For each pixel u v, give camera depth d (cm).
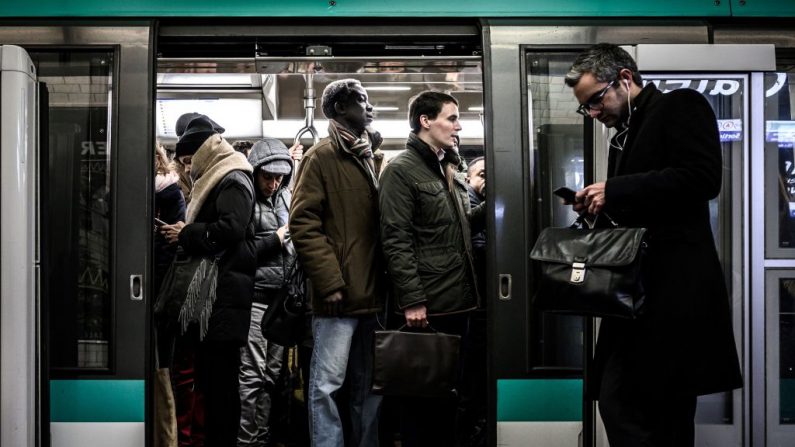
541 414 411
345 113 411
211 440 409
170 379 450
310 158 405
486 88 420
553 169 421
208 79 583
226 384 409
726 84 402
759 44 404
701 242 294
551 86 424
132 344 407
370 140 467
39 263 380
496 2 431
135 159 414
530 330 412
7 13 421
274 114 634
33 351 374
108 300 411
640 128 300
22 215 368
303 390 488
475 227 441
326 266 389
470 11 429
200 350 412
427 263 395
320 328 401
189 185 545
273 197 527
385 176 396
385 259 394
